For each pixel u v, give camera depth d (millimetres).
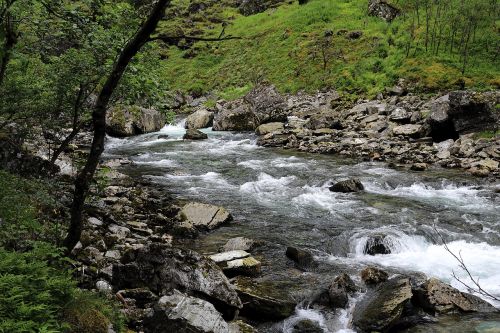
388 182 19422
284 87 48000
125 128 35125
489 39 43750
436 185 19094
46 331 4520
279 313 8703
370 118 33469
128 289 8477
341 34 53500
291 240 12930
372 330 8258
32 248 7664
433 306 9047
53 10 8734
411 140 28031
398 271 10953
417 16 49938
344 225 14156
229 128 37219
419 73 40719
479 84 37781
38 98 12203
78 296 6199
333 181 19547
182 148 29562
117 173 19609
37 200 10289
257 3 79938
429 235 13203
